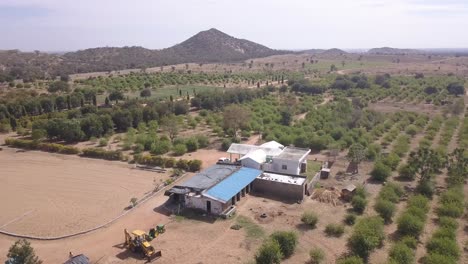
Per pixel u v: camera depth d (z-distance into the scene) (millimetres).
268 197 49312
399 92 143000
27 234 39062
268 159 56375
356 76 184250
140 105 105562
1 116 91125
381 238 37125
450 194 46188
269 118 91812
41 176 56625
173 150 69125
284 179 51375
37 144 71500
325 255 35188
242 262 33781
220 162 58031
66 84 134875
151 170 59094
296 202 47688
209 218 42688
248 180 49594
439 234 36969
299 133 77938
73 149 68188
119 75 188125
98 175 56969
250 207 45906
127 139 74062
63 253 35500
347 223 41875
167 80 176375
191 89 157125
